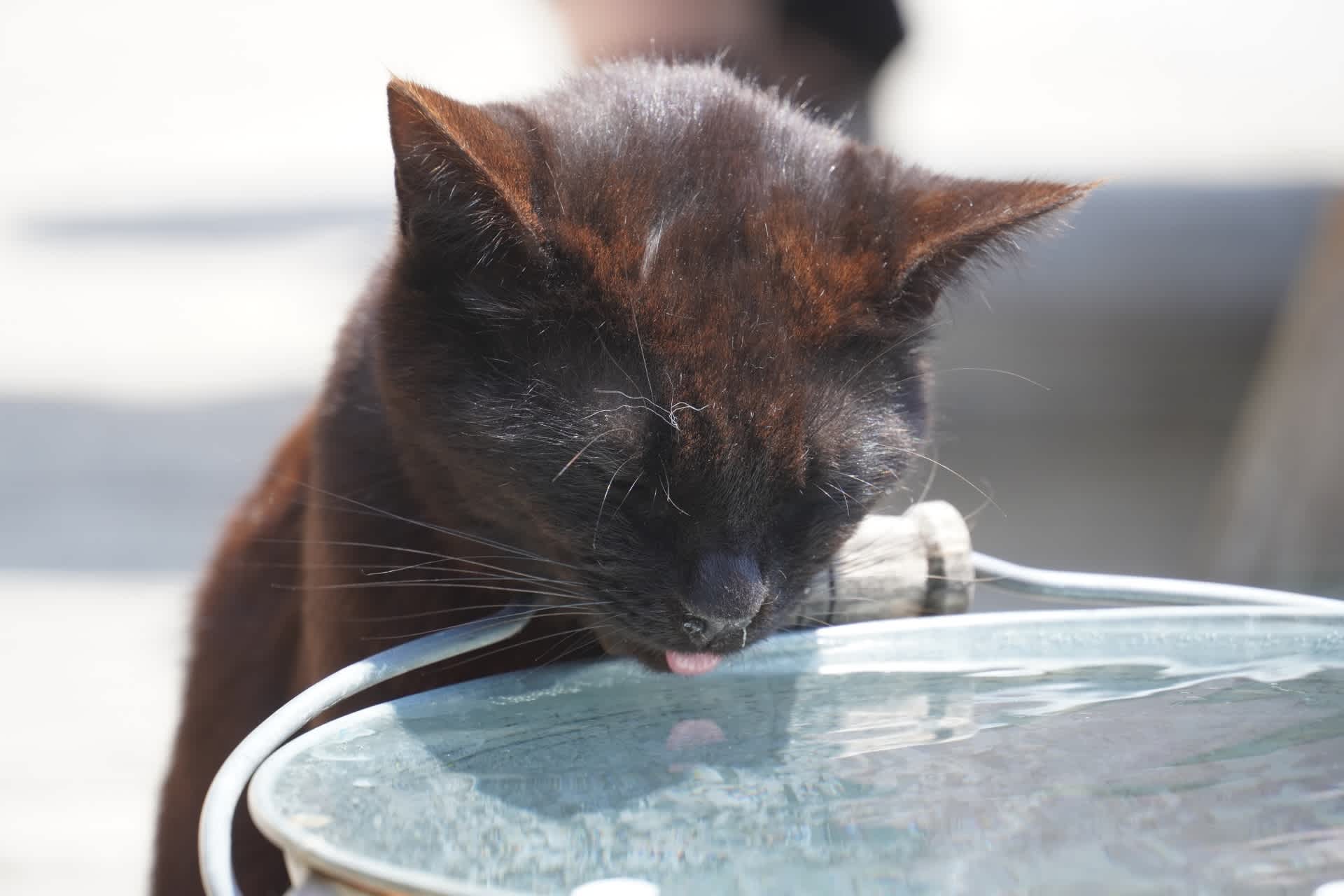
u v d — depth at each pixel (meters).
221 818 0.92
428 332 1.02
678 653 1.00
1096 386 2.84
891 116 1.69
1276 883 0.90
